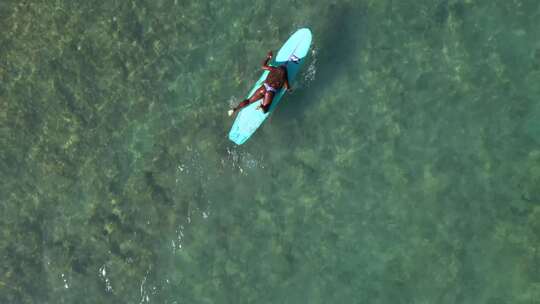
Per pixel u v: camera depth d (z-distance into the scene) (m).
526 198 14.98
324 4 15.92
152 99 16.91
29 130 17.28
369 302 15.37
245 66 16.28
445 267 15.10
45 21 17.30
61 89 17.23
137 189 16.86
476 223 15.15
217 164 16.44
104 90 17.14
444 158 15.45
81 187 17.16
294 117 15.94
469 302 14.86
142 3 17.09
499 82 15.38
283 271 15.95
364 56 15.84
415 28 15.74
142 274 16.70
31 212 17.30
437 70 15.64
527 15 15.32
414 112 15.66
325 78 15.87
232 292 16.17
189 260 16.50
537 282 14.62
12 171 17.31
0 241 17.27
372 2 15.83
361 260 15.58
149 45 17.03
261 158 16.19
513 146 15.19
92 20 17.23
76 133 17.22
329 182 15.91
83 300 16.91
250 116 16.02
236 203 16.36
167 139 16.77
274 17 16.20
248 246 16.23
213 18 16.67
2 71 17.31
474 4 15.54
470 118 15.44
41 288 17.17
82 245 17.05
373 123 15.80
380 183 15.68
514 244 14.91
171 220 16.67
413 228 15.39
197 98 16.61
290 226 16.03
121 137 17.03
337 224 15.80
